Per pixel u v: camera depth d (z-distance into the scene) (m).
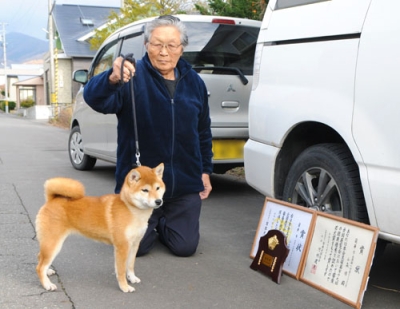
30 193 6.27
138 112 3.68
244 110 5.95
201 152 4.21
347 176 3.36
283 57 3.84
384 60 3.00
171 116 3.75
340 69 3.32
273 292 3.34
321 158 3.58
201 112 4.07
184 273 3.67
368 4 3.18
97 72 7.56
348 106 3.24
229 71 5.86
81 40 31.02
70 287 3.35
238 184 7.18
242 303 3.16
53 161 9.35
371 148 3.08
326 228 3.43
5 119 28.14
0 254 3.97
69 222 3.27
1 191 6.37
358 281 3.13
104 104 3.46
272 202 3.93
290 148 4.00
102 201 3.27
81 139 8.06
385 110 2.99
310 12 3.63
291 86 3.75
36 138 14.45
